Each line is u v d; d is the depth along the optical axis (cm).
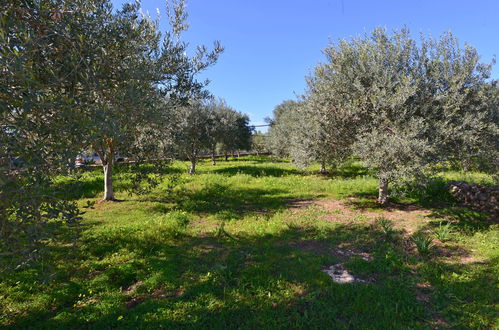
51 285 421
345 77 816
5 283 420
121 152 666
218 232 658
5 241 220
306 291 398
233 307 361
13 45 221
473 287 404
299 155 1077
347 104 789
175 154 705
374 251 543
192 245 590
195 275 454
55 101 230
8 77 209
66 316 349
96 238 610
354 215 815
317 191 1182
